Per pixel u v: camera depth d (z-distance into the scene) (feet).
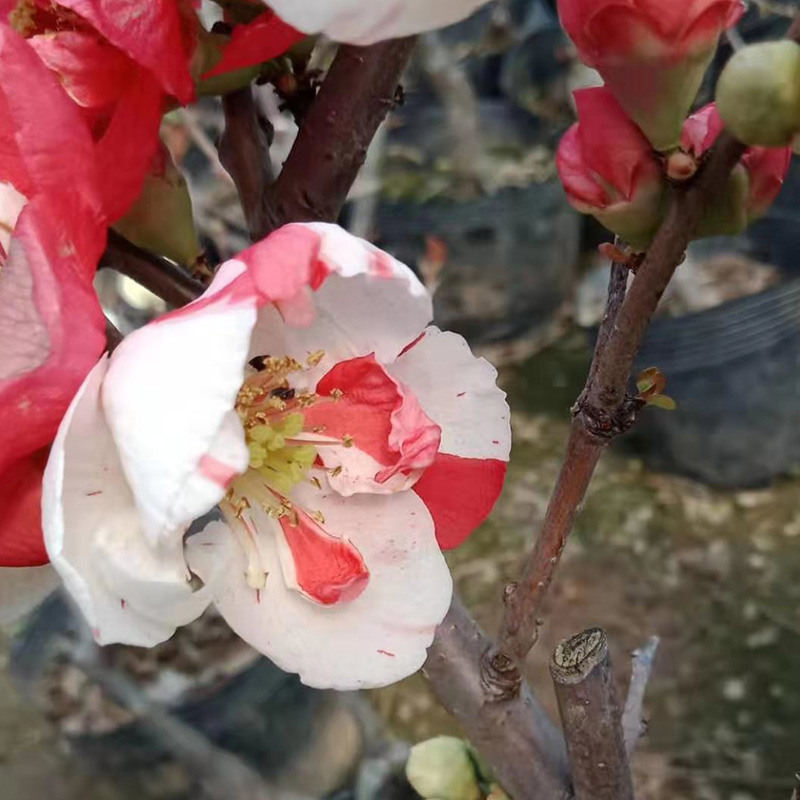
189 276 0.37
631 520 1.56
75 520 0.28
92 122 0.30
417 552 0.34
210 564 0.33
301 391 0.34
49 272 0.25
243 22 0.32
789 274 1.90
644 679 0.51
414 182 1.82
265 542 0.34
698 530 1.55
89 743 1.08
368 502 0.34
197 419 0.26
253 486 0.34
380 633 0.33
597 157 0.27
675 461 1.64
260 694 1.09
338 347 0.33
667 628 1.40
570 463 0.34
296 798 1.00
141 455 0.26
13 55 0.26
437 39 1.71
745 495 1.61
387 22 0.24
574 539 1.53
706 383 1.60
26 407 0.26
